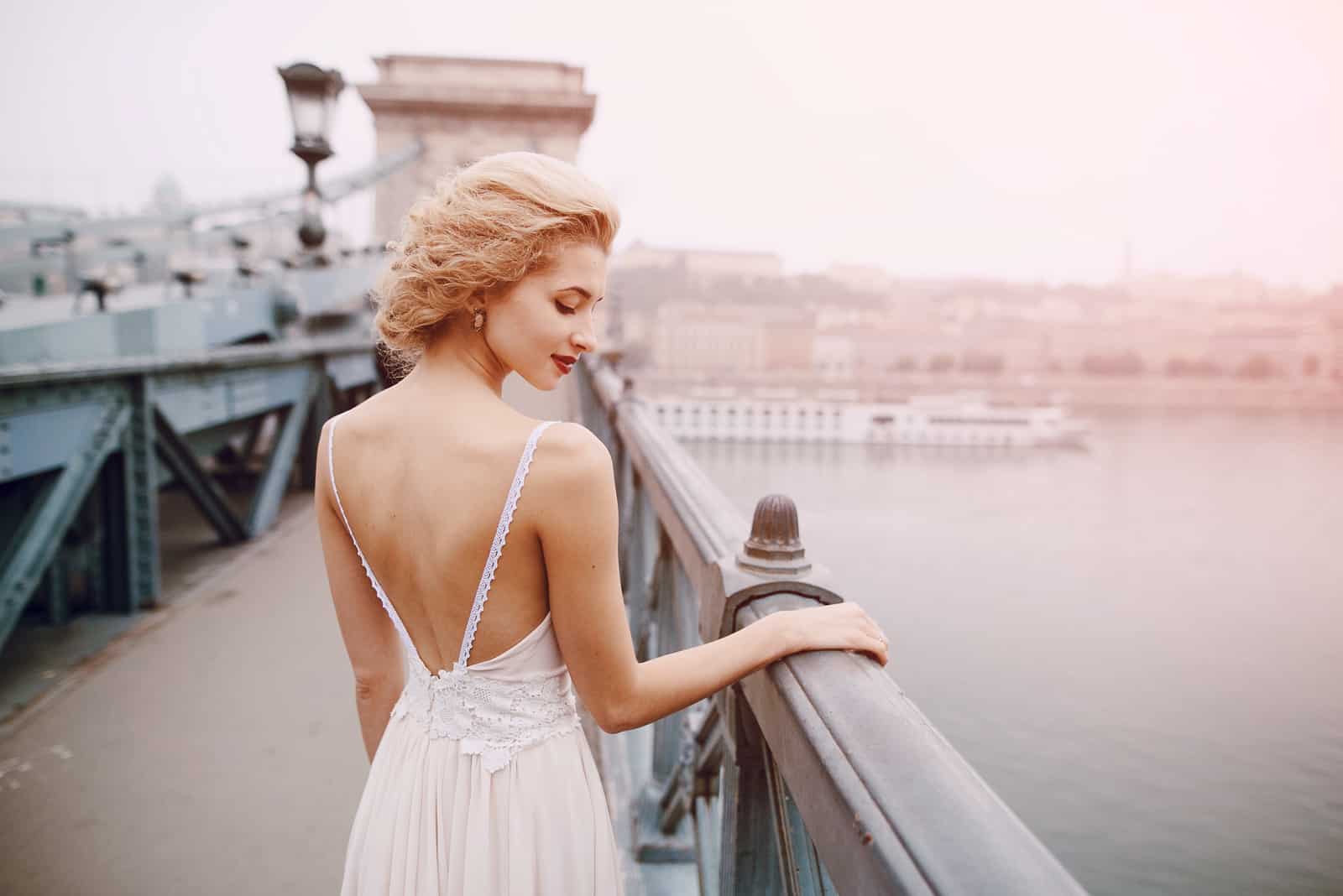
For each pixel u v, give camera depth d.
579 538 0.78
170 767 2.50
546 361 0.84
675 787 1.84
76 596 4.05
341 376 7.61
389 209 22.78
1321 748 32.50
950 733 34.22
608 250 0.86
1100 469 90.38
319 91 7.30
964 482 82.94
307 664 3.28
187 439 5.12
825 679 0.80
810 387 141.00
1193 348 170.50
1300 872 25.94
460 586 0.82
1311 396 149.00
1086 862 26.28
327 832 2.16
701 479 1.74
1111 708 35.75
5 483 3.42
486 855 0.84
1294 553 58.66
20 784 2.39
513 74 23.78
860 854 0.58
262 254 10.14
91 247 9.08
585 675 0.82
